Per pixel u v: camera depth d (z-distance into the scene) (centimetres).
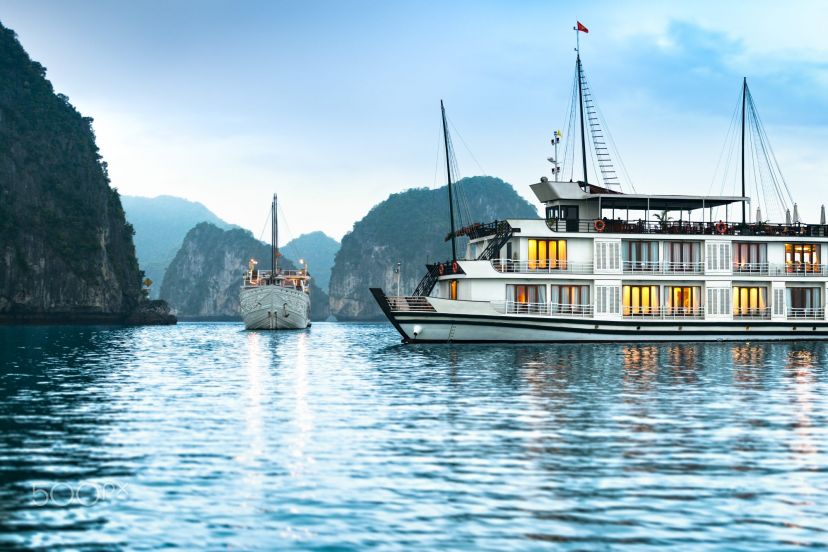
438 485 2089
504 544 1648
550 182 7506
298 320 16500
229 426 2994
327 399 3812
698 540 1675
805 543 1661
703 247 7544
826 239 7788
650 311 7462
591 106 8756
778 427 2955
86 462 2358
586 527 1753
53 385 4484
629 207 7631
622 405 3541
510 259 7312
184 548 1634
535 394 3938
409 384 4431
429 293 7844
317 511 1864
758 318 7669
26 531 1736
